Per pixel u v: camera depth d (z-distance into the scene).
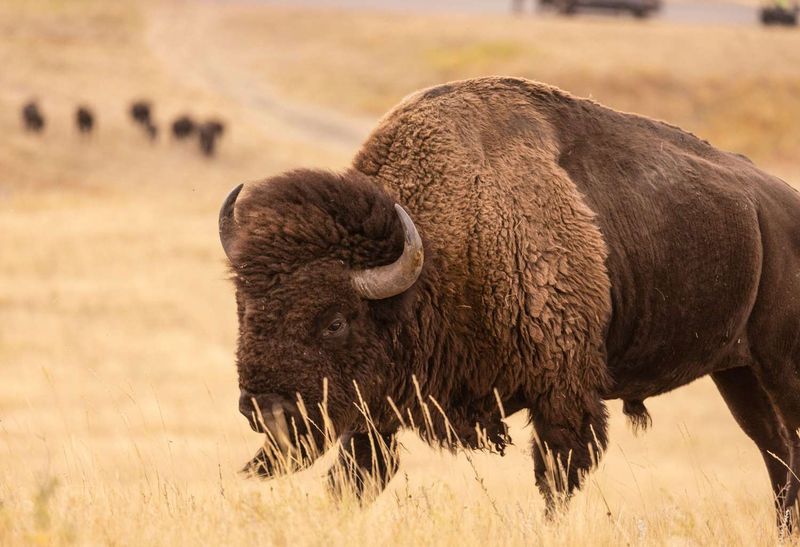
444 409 22.62
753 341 25.28
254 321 20.31
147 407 69.81
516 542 17.95
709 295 24.16
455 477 23.62
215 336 100.12
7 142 181.38
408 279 20.64
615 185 23.52
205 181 175.25
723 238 24.19
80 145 186.12
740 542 20.39
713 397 80.25
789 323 25.38
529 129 23.25
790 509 23.88
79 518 17.77
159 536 17.05
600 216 23.12
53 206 156.62
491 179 22.56
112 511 18.36
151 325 102.94
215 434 60.53
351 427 22.06
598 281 22.48
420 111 23.36
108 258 129.75
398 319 21.48
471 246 22.25
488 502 19.95
